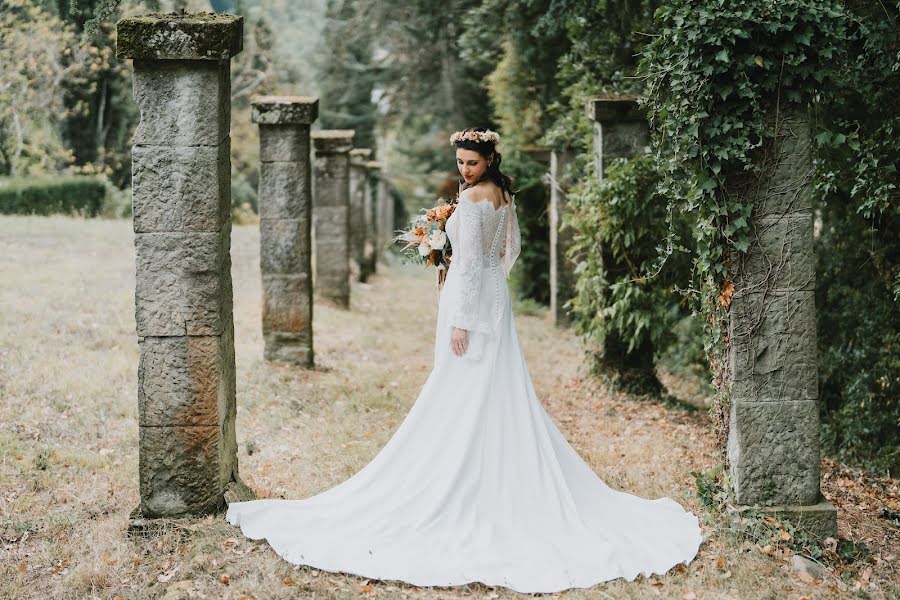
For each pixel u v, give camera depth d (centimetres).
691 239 795
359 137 2322
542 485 452
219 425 463
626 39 898
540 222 1469
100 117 1917
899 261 714
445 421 459
